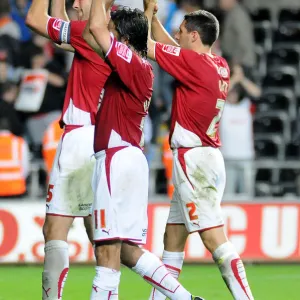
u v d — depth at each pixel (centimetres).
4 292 3186
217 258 2512
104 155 2292
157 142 4325
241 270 2498
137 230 2306
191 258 3875
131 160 2284
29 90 4294
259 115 4962
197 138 2509
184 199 2523
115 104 2278
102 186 2284
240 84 4347
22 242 3781
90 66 2495
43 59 4366
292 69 5206
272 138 4862
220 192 2547
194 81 2483
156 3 2528
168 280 2344
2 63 4241
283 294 3234
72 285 3328
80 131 2520
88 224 2628
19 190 3894
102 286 2288
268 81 5162
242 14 4928
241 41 4884
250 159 4153
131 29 2278
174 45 2642
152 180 4194
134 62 2225
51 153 3831
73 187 2525
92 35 2227
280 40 5394
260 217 3944
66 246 2523
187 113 2502
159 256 3847
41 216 3800
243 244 3928
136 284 3406
